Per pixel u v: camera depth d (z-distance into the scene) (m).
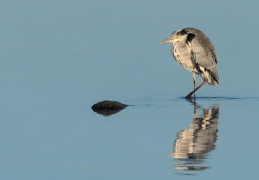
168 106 18.61
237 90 20.16
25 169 13.62
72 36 25.56
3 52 23.44
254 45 24.30
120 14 28.58
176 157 14.33
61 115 17.42
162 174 13.38
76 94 19.38
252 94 19.75
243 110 18.14
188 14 28.31
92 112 17.78
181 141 15.36
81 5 30.19
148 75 21.44
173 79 21.23
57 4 30.30
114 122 16.92
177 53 20.70
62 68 21.81
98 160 14.16
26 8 29.55
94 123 16.80
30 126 16.47
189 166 13.79
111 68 22.00
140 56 23.30
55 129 16.25
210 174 13.34
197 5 29.88
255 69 21.88
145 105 18.66
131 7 29.73
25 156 14.38
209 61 20.39
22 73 21.19
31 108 17.98
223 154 14.48
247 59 22.86
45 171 13.52
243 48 24.02
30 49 23.83
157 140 15.45
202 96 19.83
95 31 26.23
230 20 27.45
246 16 28.03
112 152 14.63
